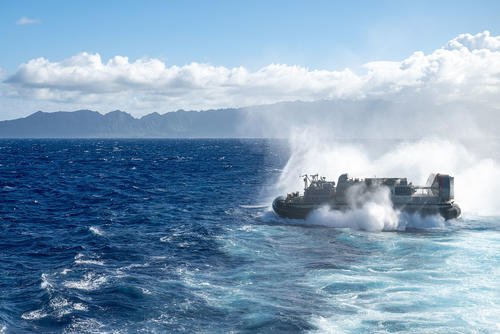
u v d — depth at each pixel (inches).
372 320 1066.7
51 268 1489.9
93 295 1214.3
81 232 2016.5
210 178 4569.4
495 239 1806.1
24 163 6865.2
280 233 1947.6
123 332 1018.1
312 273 1396.4
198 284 1305.4
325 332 1014.4
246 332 1018.7
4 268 1486.2
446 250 1635.1
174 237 1884.8
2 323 1047.0
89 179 4503.0
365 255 1595.7
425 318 1071.6
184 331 1023.6
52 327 1042.1
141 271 1430.9
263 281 1331.2
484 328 1021.2
